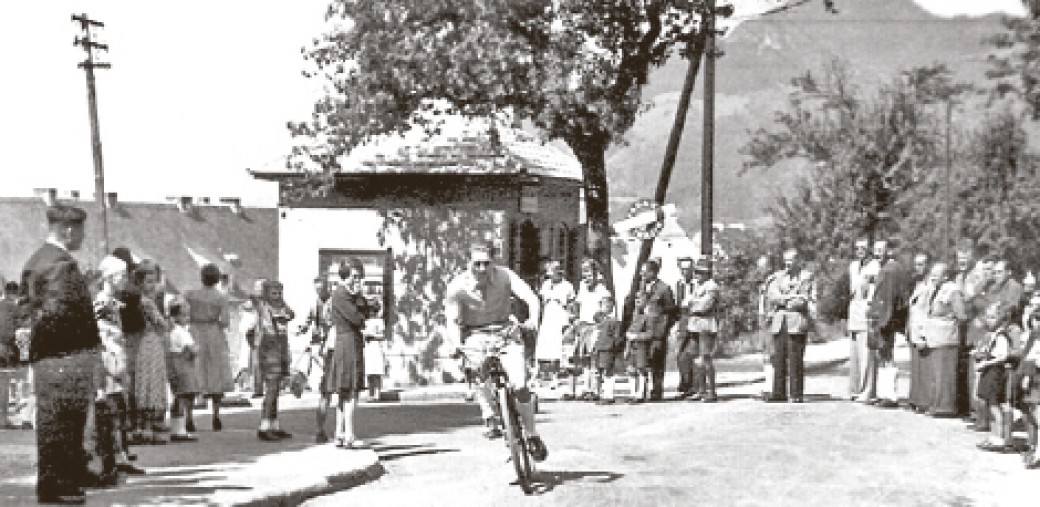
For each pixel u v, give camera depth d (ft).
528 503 31.09
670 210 155.43
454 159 96.48
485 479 35.78
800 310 61.31
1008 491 35.06
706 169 77.77
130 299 37.17
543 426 51.70
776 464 38.91
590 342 67.26
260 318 45.80
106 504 28.53
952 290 54.34
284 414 61.93
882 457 41.32
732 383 82.53
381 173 95.55
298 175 96.22
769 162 74.74
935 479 36.86
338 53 90.17
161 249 143.23
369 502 31.91
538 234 99.76
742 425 50.16
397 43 84.84
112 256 35.58
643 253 87.04
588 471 37.09
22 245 113.50
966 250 54.44
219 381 49.78
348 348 42.06
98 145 127.24
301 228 96.12
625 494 32.42
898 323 58.70
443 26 84.53
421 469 38.91
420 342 93.86
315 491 33.19
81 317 28.68
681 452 41.68
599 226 87.40
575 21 81.05
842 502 32.07
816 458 40.57
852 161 74.18
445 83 83.51
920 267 58.54
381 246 95.04
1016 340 43.52
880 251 60.29
